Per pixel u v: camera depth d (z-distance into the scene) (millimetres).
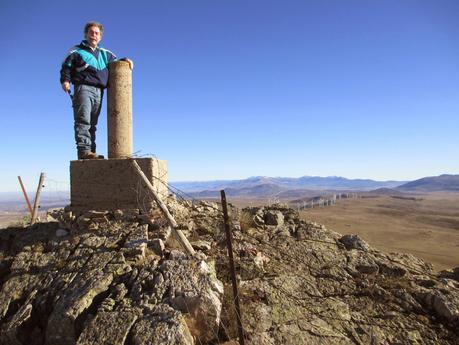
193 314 2820
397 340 3195
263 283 3514
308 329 3104
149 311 2836
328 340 3039
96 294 3111
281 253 4031
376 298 3689
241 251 3877
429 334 3314
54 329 2980
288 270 3867
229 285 3340
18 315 3201
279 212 4953
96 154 4379
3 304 3383
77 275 3416
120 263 3383
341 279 3889
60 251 3869
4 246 4234
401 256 4781
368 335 3205
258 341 2869
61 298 3189
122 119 4406
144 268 3279
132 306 2914
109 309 2926
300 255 4188
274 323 3082
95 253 3629
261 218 4828
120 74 4410
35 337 3109
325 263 4125
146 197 4059
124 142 4422
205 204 4871
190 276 3080
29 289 3488
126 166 4121
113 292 3105
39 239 4191
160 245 3576
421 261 4750
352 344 3066
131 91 4520
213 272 3283
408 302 3668
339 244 4551
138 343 2586
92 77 4320
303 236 4609
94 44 4371
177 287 2988
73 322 2930
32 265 3779
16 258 3920
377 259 4344
